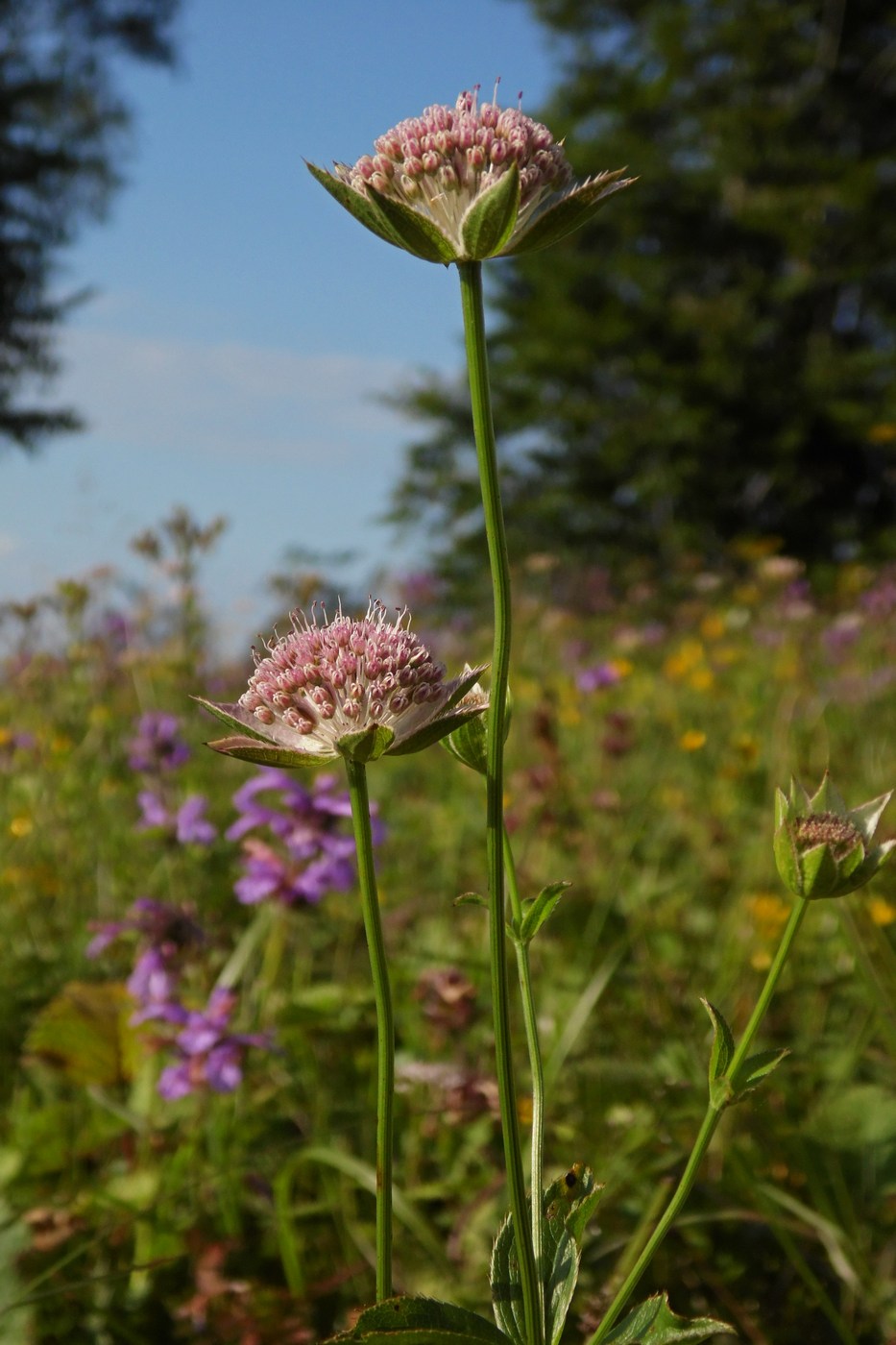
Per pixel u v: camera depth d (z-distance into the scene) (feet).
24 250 92.17
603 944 12.27
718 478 84.84
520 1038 10.37
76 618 17.10
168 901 12.07
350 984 11.53
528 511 89.10
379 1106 4.60
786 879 4.76
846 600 34.14
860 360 82.94
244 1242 8.50
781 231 82.48
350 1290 8.12
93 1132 9.55
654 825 15.78
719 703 22.34
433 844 15.90
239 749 4.76
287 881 9.78
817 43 88.33
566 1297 4.70
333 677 4.81
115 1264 8.32
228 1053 8.56
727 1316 7.76
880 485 84.79
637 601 35.14
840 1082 9.68
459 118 5.25
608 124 92.48
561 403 88.69
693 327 84.99
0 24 92.48
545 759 15.28
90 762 16.58
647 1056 10.32
